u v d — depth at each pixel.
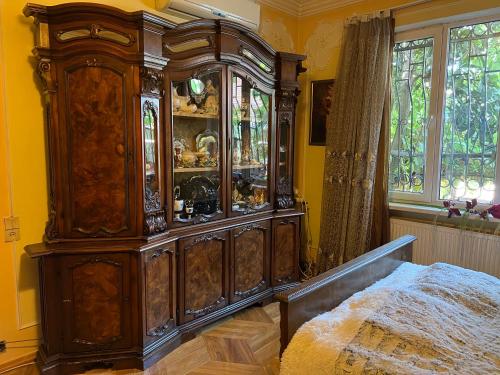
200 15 2.84
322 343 1.50
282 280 3.34
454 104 3.04
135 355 2.29
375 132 3.20
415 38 3.18
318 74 3.76
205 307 2.74
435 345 1.43
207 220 2.73
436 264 2.33
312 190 3.89
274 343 2.60
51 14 2.02
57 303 2.19
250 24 3.15
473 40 2.91
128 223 2.25
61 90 2.10
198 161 2.77
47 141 2.29
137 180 2.22
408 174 3.34
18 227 2.26
